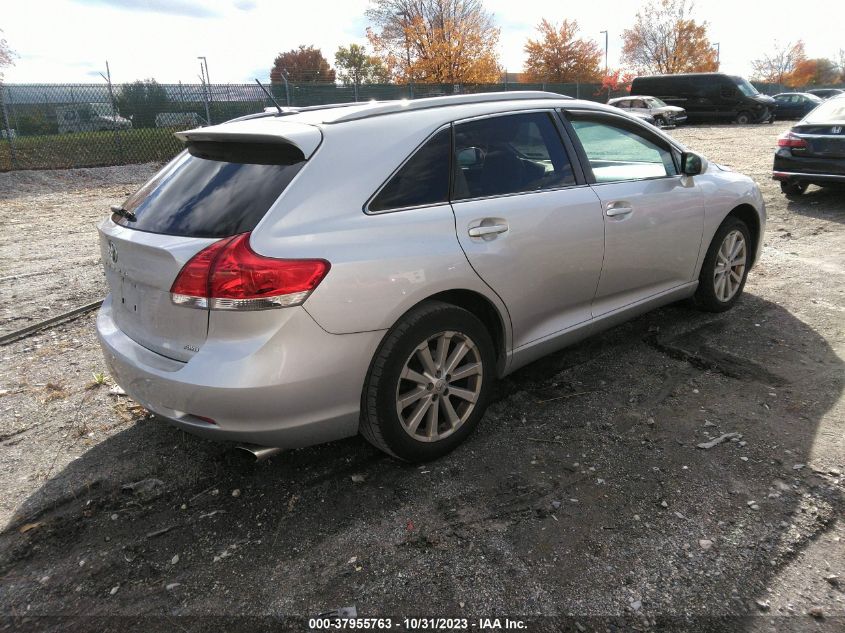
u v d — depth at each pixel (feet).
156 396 8.33
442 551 7.80
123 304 9.29
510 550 7.76
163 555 7.97
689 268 13.84
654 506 8.45
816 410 10.64
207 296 7.70
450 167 9.62
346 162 8.61
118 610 7.13
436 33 114.93
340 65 209.67
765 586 7.07
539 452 9.86
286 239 7.86
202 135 9.49
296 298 7.73
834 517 8.09
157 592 7.36
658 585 7.14
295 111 10.36
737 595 6.97
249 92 61.67
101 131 52.65
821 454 9.39
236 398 7.70
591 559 7.56
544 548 7.77
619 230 11.74
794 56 219.20
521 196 10.33
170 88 55.83
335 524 8.38
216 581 7.49
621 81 148.36
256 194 8.22
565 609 6.88
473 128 10.12
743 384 11.68
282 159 8.55
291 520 8.50
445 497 8.84
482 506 8.61
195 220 8.34
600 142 12.04
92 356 14.23
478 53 116.16
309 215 8.12
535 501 8.66
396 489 9.07
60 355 14.33
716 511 8.30
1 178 44.21
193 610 7.09
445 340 9.30
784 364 12.37
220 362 7.75
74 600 7.29
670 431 10.26
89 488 9.34
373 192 8.71
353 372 8.38
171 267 7.99
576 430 10.44
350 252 8.18
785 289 16.89
